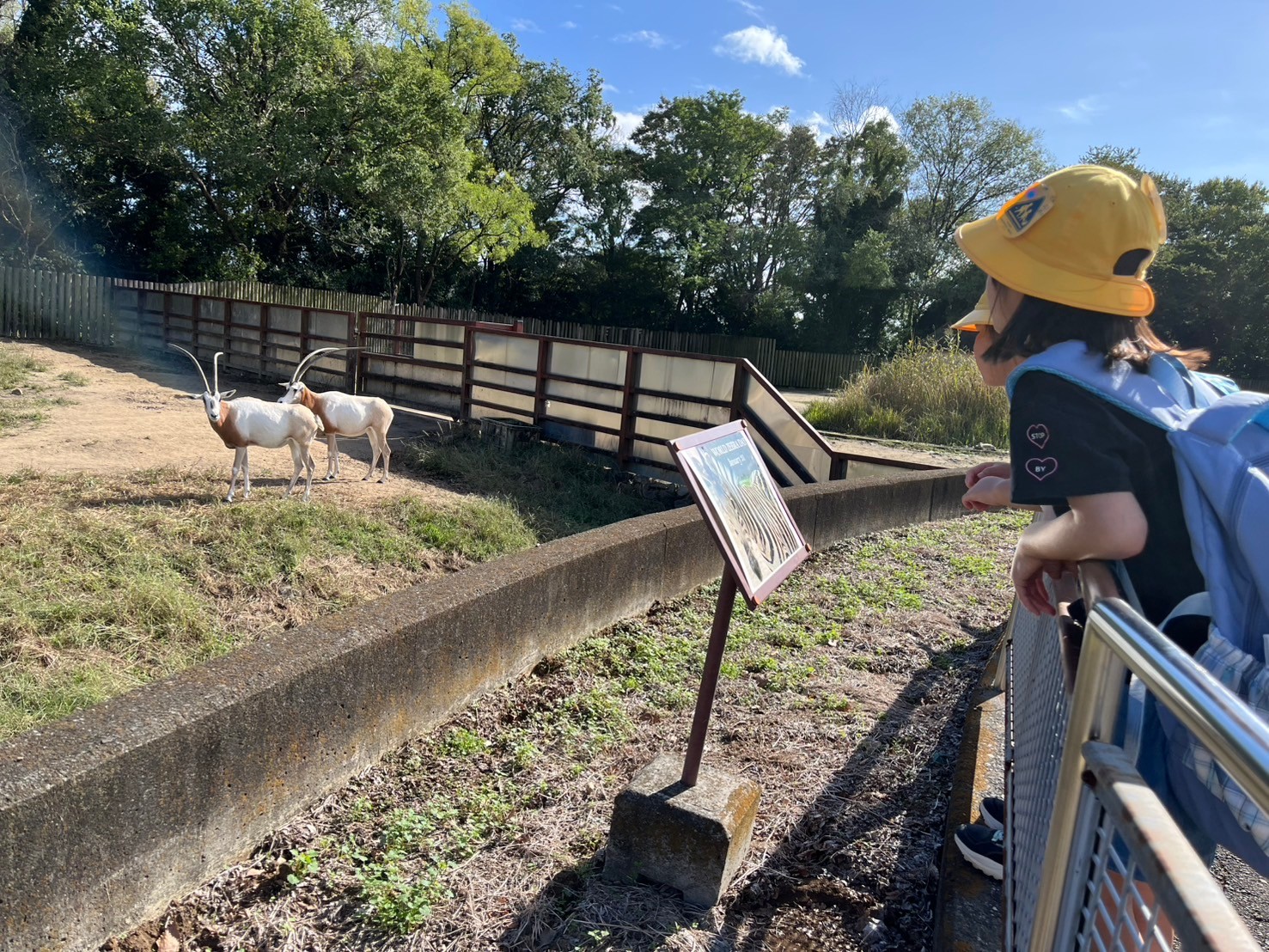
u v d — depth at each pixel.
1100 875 1.15
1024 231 1.50
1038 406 1.36
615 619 4.48
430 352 13.83
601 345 11.06
